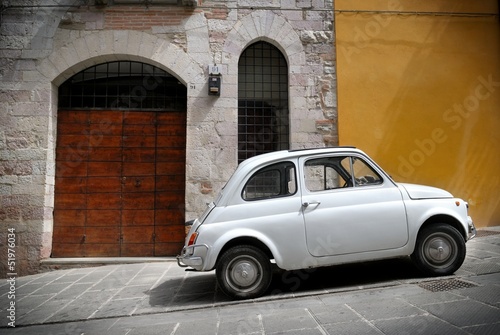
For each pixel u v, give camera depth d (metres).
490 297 3.40
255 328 3.18
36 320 3.81
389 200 4.18
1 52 6.58
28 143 6.45
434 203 4.25
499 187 6.99
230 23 6.95
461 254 4.17
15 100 6.51
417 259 4.19
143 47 6.79
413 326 2.93
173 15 6.89
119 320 3.72
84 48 6.71
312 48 7.04
